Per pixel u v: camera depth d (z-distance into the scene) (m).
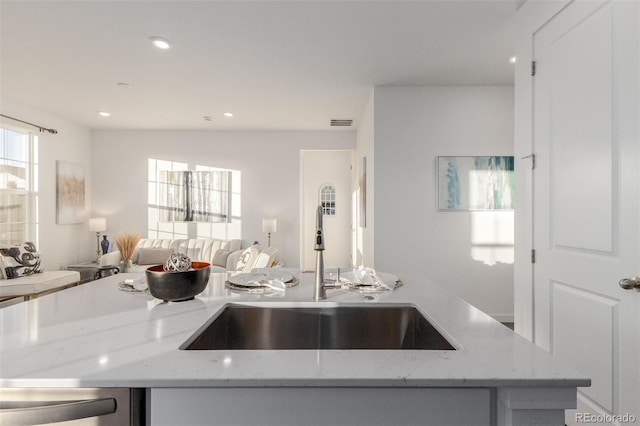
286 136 5.53
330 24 2.38
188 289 1.11
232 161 5.51
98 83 3.45
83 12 2.22
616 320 1.34
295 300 1.16
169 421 0.63
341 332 1.13
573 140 1.57
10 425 0.59
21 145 4.30
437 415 0.63
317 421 0.63
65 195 4.83
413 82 3.47
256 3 2.13
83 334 0.83
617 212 1.33
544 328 1.79
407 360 0.69
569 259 1.60
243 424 0.63
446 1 2.11
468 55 2.87
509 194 3.55
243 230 5.52
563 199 1.64
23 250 3.86
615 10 1.34
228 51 2.77
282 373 0.63
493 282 3.57
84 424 0.63
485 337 0.82
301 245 5.60
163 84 3.49
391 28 2.43
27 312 1.02
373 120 3.61
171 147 5.48
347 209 7.36
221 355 0.71
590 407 1.47
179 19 2.31
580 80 1.53
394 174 3.58
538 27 1.86
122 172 5.46
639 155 1.24
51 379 0.61
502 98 3.56
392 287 1.32
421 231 3.58
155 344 0.77
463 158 3.55
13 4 2.12
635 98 1.26
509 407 0.62
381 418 0.63
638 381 1.25
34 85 3.51
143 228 5.48
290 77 3.32
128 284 1.36
